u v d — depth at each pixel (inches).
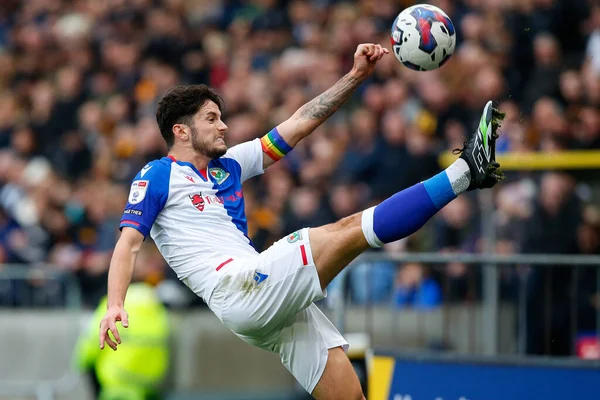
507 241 1311.5
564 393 1059.9
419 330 1364.4
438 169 1579.7
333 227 829.8
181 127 873.5
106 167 1919.3
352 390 871.7
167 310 1537.9
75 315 1606.8
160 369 1455.5
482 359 1095.0
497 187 1350.9
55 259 1797.5
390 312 1392.7
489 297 1218.0
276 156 927.7
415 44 865.5
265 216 1622.8
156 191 859.4
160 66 2132.1
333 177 1644.9
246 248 876.0
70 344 1600.6
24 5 2511.1
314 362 872.3
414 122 1625.2
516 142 1407.5
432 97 1638.8
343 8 1957.4
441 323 1353.3
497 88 1592.0
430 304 1406.3
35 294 1635.1
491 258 1140.5
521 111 1489.9
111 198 1822.1
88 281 1711.4
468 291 1355.8
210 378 1512.1
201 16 2233.0
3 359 1625.2
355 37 1852.9
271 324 850.1
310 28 2015.3
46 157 2065.7
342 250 818.8
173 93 877.2
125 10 2288.4
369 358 1187.9
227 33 2161.7
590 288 1234.0
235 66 2031.3
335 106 920.3
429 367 1120.8
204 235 864.3
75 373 1593.3
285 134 920.9
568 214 1273.4
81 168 2041.1
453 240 1429.6
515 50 1649.9
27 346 1617.9
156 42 2155.5
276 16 2091.5
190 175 872.3
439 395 1112.2
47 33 2390.5
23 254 1820.9
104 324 811.4
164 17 2192.4
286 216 1606.8
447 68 1667.1
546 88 1533.0
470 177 805.9
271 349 891.4
